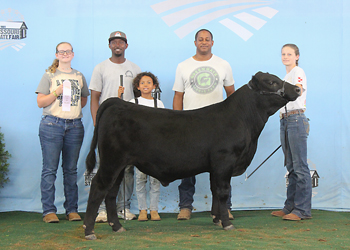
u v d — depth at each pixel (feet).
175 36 16.40
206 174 16.31
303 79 13.53
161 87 16.47
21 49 15.88
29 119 15.93
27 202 15.90
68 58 14.15
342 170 16.11
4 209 15.79
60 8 15.99
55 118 13.76
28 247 9.47
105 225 12.80
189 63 14.85
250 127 11.85
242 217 14.26
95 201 10.71
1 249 9.27
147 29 16.34
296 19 16.28
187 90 14.69
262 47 16.42
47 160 13.73
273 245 9.30
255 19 16.35
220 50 16.47
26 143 15.90
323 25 16.20
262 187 16.44
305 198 13.56
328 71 16.22
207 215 15.15
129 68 14.97
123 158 10.89
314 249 8.91
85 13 16.10
